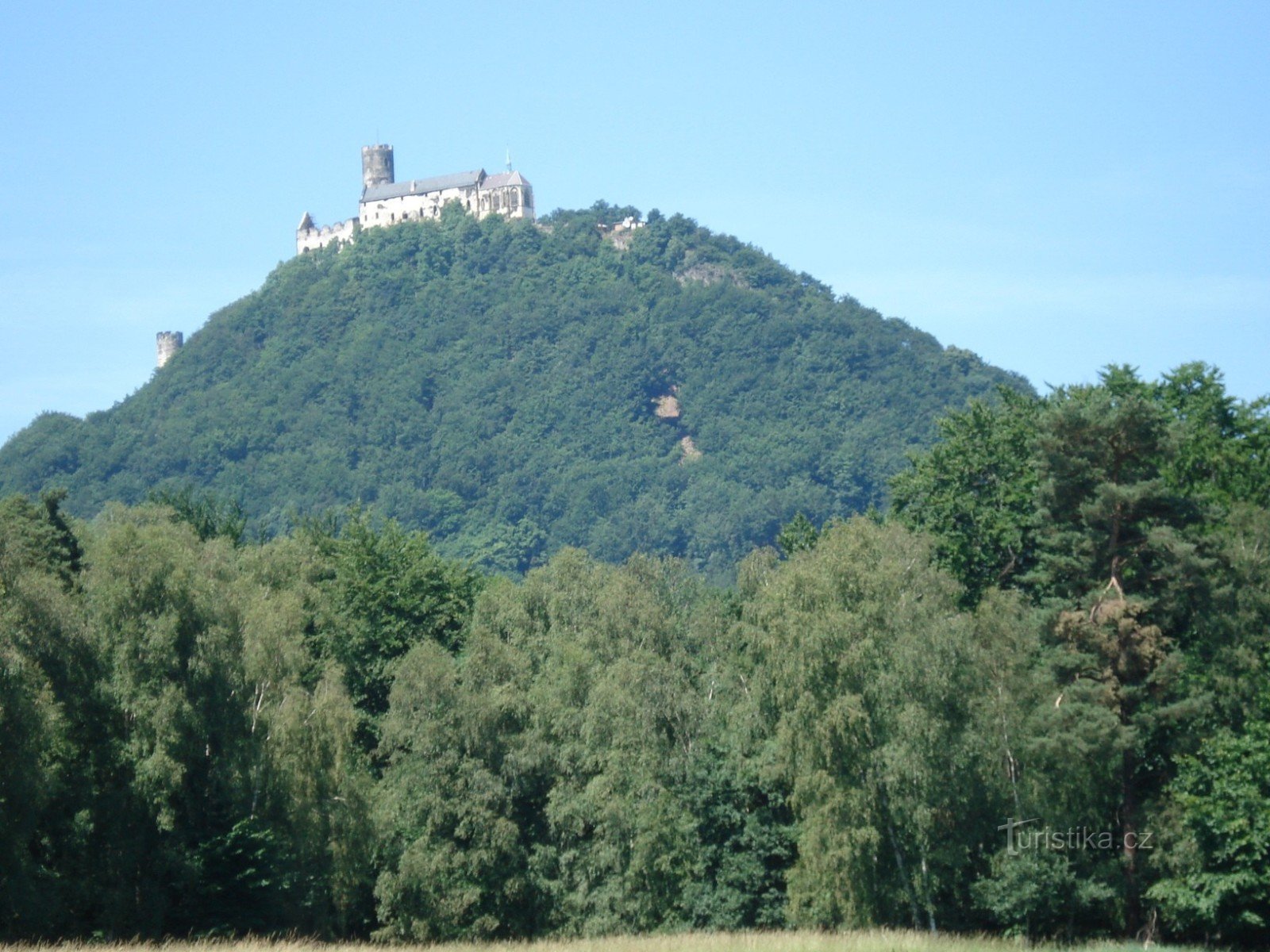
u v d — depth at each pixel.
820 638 61.91
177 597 64.81
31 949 52.31
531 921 70.38
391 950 57.69
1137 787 60.81
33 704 56.47
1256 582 60.94
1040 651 63.59
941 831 61.56
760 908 65.50
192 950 53.62
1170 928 58.97
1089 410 61.97
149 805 61.88
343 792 68.94
